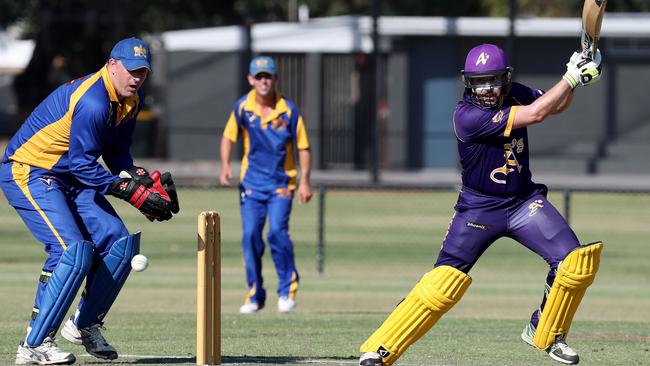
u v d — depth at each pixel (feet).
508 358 102.01
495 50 83.61
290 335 118.11
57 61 460.55
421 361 99.50
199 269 88.17
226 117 428.15
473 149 85.05
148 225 264.31
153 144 444.14
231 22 570.46
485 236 86.17
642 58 420.77
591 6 78.69
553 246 84.74
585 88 421.59
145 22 520.42
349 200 332.19
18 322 126.72
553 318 85.97
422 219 287.28
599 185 361.10
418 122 420.36
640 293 176.65
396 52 418.31
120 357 98.94
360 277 192.34
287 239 140.56
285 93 421.59
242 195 141.69
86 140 89.92
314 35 419.95
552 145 422.41
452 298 85.40
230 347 107.96
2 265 196.95
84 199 93.40
